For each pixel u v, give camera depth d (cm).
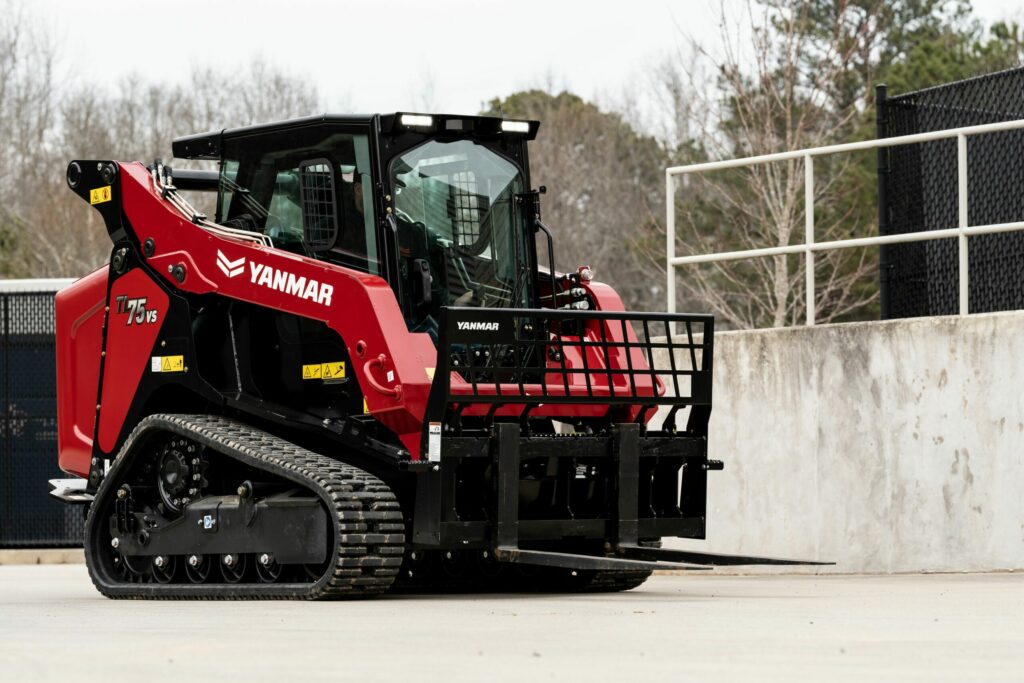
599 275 6038
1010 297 1552
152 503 1290
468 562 1327
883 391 1480
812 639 788
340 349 1205
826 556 1509
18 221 5862
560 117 6519
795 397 1537
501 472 1143
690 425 1265
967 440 1430
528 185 1289
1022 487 1397
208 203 5184
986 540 1416
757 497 1560
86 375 1381
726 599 1127
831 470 1509
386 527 1118
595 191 6247
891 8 4731
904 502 1464
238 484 1238
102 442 1345
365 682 616
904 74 4447
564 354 1222
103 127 6756
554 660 693
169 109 6819
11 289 2419
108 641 798
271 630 861
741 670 653
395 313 1158
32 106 6650
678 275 4109
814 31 4234
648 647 749
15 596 1339
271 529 1158
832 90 3834
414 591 1337
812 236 1532
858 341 1495
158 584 1244
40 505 2256
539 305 1287
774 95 3394
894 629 846
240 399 1253
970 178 1593
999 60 4462
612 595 1219
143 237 1315
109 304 1342
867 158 3997
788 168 3064
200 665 679
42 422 2261
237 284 1241
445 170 1245
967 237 1469
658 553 1203
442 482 1130
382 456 1152
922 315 1633
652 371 1234
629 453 1208
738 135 3984
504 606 1055
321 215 1242
